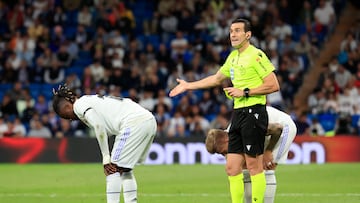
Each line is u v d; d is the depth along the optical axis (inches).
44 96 3240.7
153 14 3934.5
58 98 1318.9
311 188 1941.4
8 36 3666.3
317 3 3838.6
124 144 1291.8
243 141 1284.4
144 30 3779.5
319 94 3280.0
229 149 1312.7
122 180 1323.8
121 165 1289.4
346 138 2787.9
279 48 3612.2
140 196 1771.7
